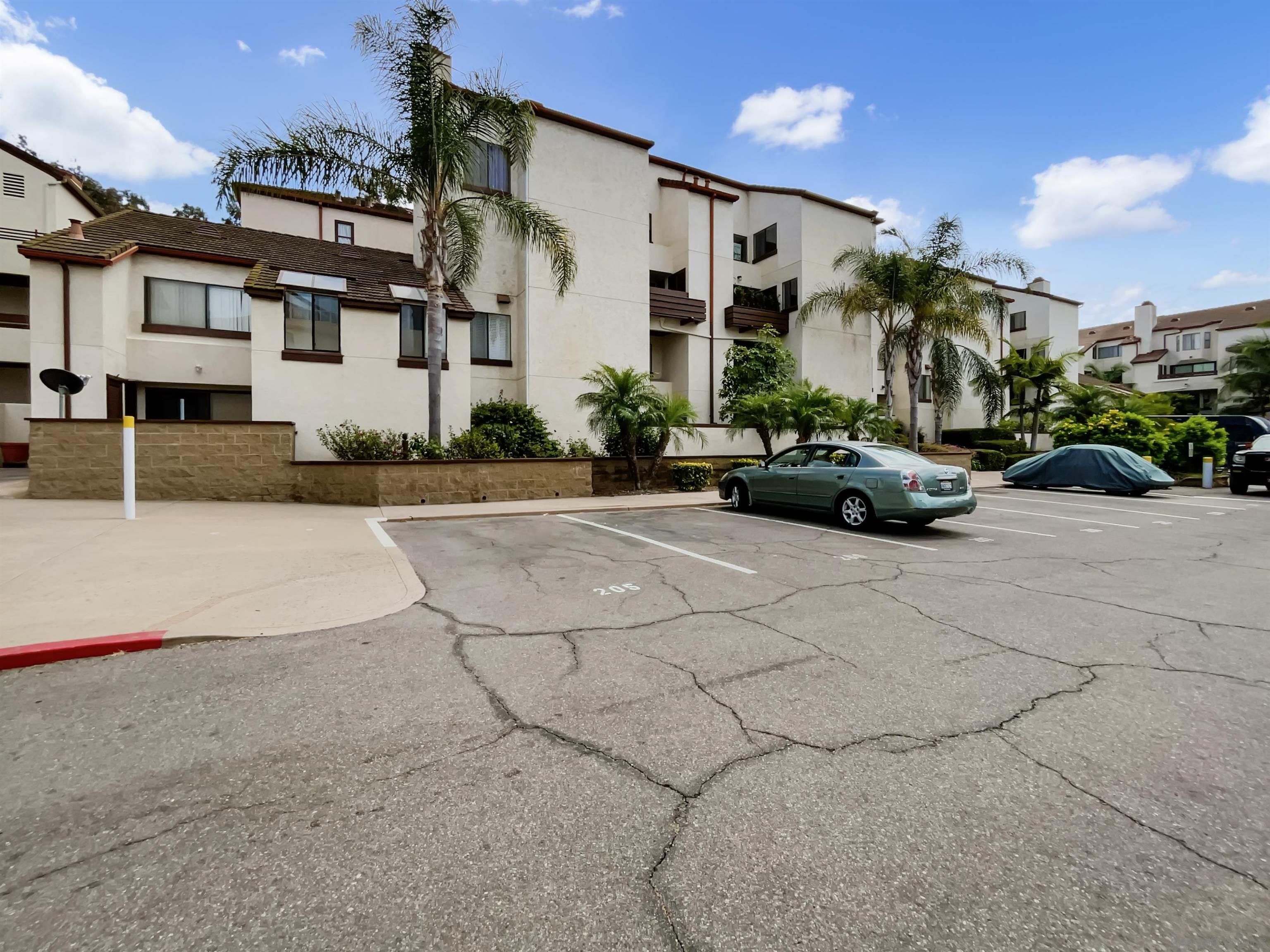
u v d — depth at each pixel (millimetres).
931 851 2158
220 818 2309
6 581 5395
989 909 1904
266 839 2191
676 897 1947
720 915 1875
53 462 10914
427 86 12016
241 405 17078
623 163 18234
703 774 2645
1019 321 34188
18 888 1935
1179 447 20266
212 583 5555
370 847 2154
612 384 14758
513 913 1875
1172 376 51062
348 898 1924
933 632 4562
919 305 20906
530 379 16781
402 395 14344
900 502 8750
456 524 10055
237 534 8055
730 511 11852
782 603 5324
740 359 20422
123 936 1760
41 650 3811
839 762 2748
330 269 15469
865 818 2342
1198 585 6086
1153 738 2980
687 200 21172
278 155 11547
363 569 6312
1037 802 2455
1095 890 1977
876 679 3684
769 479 10859
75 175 28141
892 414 22297
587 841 2201
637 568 6695
